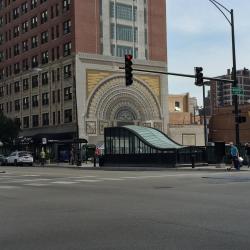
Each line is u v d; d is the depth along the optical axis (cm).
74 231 989
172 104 10569
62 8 7288
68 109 7119
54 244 860
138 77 7488
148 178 2653
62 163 6253
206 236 901
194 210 1259
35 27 7975
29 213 1294
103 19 7244
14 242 890
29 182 2550
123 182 2381
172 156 4053
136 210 1286
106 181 2486
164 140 4512
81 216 1203
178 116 10038
